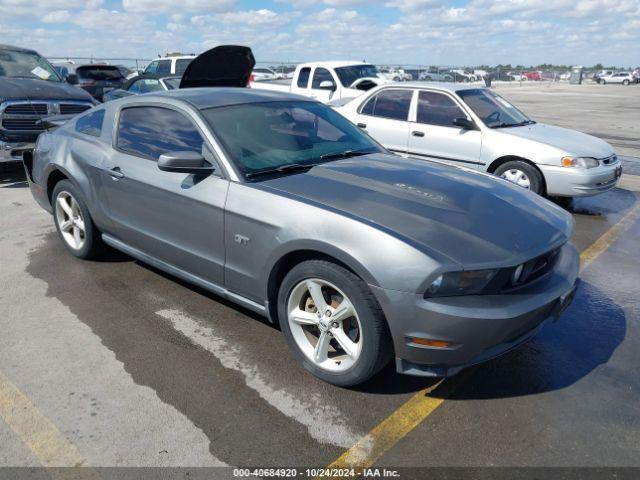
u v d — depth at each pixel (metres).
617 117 18.75
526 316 2.62
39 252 4.98
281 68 29.11
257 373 3.11
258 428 2.65
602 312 3.96
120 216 4.08
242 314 3.83
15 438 2.57
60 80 9.46
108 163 4.08
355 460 2.45
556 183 6.44
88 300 4.02
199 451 2.49
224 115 3.65
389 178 3.36
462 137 6.96
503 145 6.66
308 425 2.68
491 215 2.96
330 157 3.76
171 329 3.60
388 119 7.62
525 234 2.85
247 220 3.10
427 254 2.54
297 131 3.88
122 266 4.66
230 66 7.06
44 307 3.90
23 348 3.36
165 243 3.73
